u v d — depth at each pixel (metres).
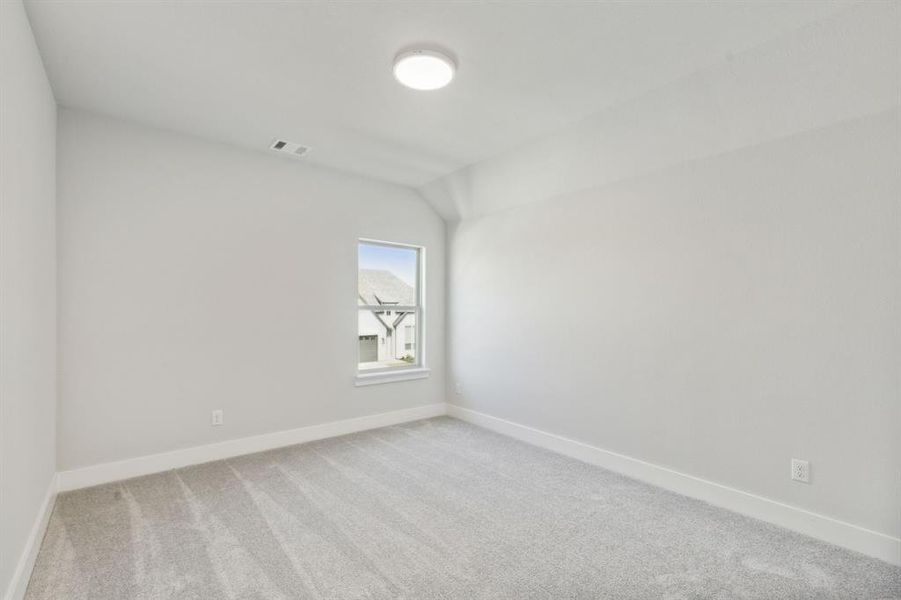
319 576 1.85
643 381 2.93
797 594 1.74
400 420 4.32
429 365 4.57
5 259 1.54
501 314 4.03
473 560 1.98
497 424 4.04
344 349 3.93
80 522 2.28
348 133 3.10
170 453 3.03
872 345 2.01
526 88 2.45
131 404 2.89
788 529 2.25
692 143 2.58
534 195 3.67
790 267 2.26
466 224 4.43
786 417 2.28
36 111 2.06
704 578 1.85
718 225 2.54
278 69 2.29
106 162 2.82
